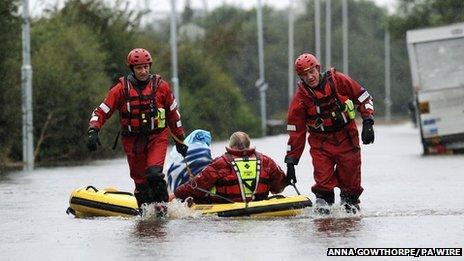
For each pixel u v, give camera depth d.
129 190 45.06
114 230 27.33
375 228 26.73
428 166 57.28
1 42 71.94
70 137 85.31
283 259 21.64
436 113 71.88
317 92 31.02
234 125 145.50
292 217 29.92
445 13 137.50
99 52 98.00
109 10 111.00
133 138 30.84
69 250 23.78
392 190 41.41
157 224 28.47
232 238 25.06
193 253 22.72
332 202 31.55
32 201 39.12
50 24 95.06
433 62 72.38
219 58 154.75
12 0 72.25
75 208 32.28
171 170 33.88
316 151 31.48
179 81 138.62
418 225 27.38
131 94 30.53
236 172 31.16
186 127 126.81
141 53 30.56
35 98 82.44
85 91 86.25
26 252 23.70
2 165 73.12
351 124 31.34
